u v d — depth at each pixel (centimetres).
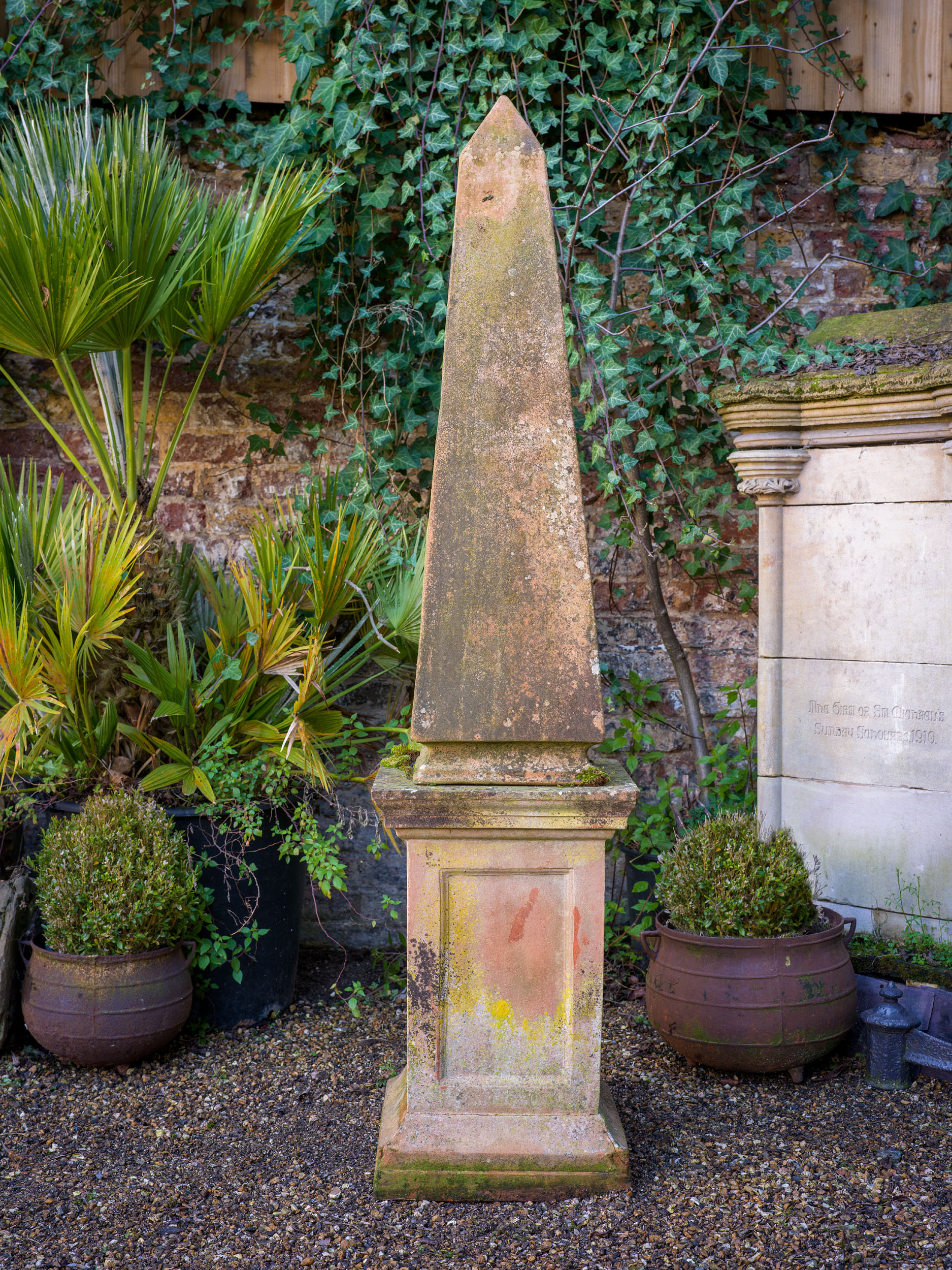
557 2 392
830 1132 269
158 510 422
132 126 368
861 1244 219
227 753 336
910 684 334
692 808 393
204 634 379
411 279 403
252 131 407
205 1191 241
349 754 377
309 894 419
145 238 335
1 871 362
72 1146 264
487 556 232
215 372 420
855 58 424
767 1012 285
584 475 426
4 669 303
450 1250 216
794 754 359
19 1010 321
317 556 326
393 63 388
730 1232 222
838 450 345
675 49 396
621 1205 231
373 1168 250
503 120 238
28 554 342
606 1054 321
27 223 304
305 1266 212
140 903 295
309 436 423
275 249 343
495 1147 234
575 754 234
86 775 340
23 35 390
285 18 395
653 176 400
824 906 350
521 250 236
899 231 438
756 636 432
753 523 422
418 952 234
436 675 230
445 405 234
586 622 231
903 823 336
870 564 340
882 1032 296
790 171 431
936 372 308
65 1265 213
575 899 233
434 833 231
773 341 393
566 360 235
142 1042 297
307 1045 328
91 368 416
